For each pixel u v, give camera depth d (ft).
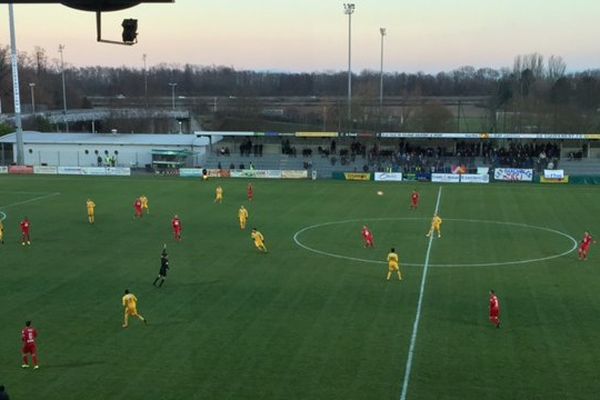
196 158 330.75
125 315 100.94
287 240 162.40
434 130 403.95
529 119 413.80
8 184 271.69
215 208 211.82
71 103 637.30
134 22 57.31
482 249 151.94
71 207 212.84
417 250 151.33
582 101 519.19
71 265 137.08
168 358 87.15
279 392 76.95
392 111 470.39
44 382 79.97
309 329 98.17
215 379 80.64
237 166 324.60
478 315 104.53
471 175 281.74
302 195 242.58
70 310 107.34
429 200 229.25
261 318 103.24
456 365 84.53
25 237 158.20
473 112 533.96
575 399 74.95
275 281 124.98
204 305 110.01
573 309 107.34
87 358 87.30
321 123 490.90
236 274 130.11
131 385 79.10
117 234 169.48
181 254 147.23
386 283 123.44
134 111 540.52
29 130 436.35
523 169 285.43
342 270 133.39
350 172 297.74
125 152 331.98
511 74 643.86
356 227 179.73
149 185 269.64
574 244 157.17
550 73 648.79
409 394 76.23
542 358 86.74
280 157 337.93
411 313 105.50
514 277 127.54
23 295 115.85
